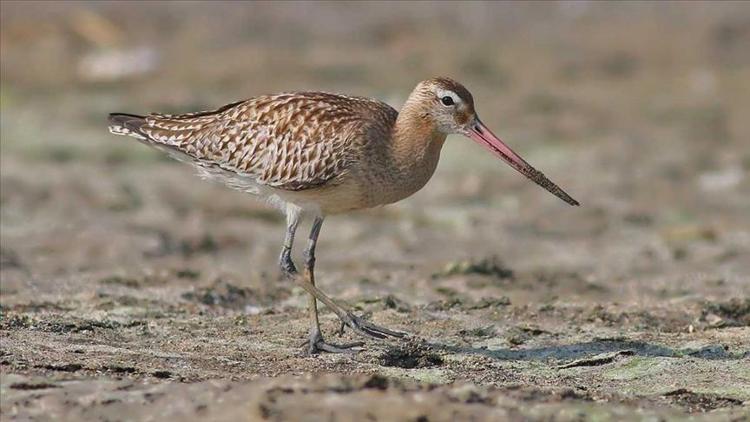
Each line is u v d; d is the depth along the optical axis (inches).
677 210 852.6
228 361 485.1
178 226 805.9
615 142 995.9
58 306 587.5
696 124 1039.0
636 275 697.0
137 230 785.6
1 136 1002.1
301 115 533.0
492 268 683.4
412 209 858.8
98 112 1057.5
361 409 392.2
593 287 658.2
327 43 1216.2
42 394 416.8
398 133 535.8
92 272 674.8
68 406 407.2
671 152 973.8
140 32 1232.2
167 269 685.3
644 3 1280.8
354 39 1226.0
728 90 1116.5
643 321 581.0
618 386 468.4
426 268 699.4
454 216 845.2
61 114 1053.2
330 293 631.8
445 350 521.0
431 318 574.9
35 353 474.6
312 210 545.3
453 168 950.4
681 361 505.0
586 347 530.3
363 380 414.9
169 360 479.5
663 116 1058.7
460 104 536.7
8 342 493.4
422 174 542.6
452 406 400.2
